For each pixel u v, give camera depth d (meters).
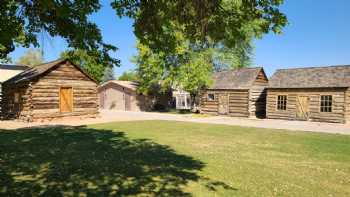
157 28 6.07
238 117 33.66
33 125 22.17
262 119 31.05
